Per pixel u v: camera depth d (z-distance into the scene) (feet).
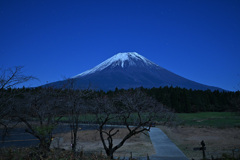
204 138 98.22
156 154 64.75
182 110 307.99
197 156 60.85
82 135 100.58
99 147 76.07
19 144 73.82
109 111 50.62
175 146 78.13
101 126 50.29
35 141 83.20
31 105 42.60
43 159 33.35
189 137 102.47
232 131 119.14
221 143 83.51
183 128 135.23
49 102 44.80
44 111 41.98
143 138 98.12
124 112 49.96
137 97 49.73
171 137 102.94
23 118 40.88
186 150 72.38
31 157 33.40
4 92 33.65
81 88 50.60
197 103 324.19
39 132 38.96
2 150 35.06
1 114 34.99
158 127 136.98
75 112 49.01
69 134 96.43
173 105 312.91
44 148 37.27
